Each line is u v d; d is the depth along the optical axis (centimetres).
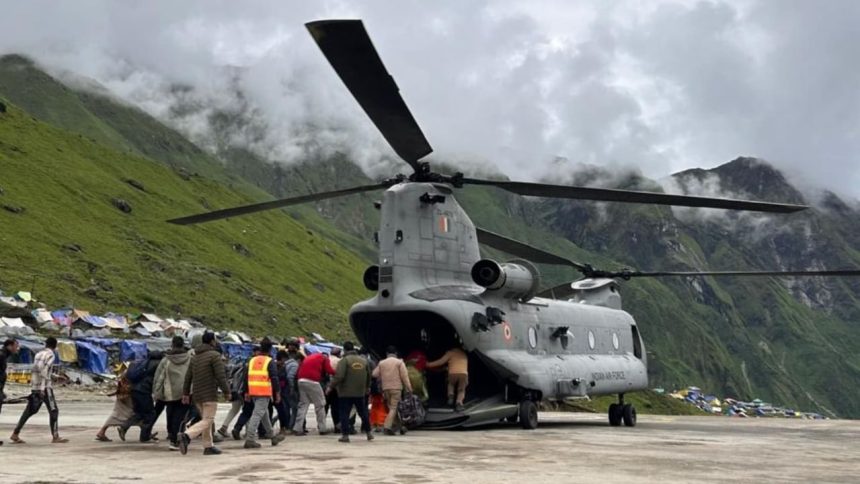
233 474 1173
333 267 18312
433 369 2188
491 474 1212
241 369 1803
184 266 12900
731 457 1630
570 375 2466
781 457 1680
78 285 10069
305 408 1952
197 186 18750
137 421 1744
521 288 2338
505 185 2158
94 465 1268
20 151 14662
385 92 1491
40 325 7150
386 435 1941
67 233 12094
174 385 1538
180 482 1080
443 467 1290
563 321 2622
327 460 1368
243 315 11688
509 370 2214
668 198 1886
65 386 4881
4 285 8969
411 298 2131
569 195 2028
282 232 18950
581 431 2350
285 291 14450
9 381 4553
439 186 2294
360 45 1288
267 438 1856
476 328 2152
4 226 11219
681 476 1262
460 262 2328
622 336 3009
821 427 3262
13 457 1381
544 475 1219
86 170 15600
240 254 15600
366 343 2294
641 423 3231
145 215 14900
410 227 2206
